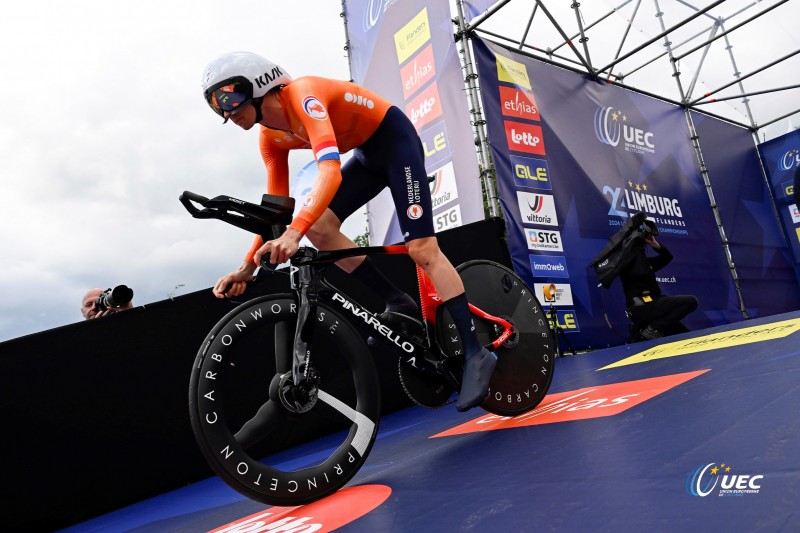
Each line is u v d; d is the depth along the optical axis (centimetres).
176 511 234
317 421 369
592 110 705
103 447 305
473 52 589
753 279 846
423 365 185
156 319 331
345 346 165
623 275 500
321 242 193
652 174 757
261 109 168
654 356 309
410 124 192
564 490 104
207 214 156
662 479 95
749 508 74
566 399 221
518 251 555
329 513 134
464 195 555
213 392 140
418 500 126
